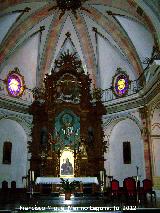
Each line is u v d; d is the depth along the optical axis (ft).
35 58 80.53
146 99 68.44
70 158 72.38
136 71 74.02
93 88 81.35
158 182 62.69
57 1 69.97
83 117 77.30
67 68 80.23
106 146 76.23
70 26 78.48
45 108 77.36
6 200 55.83
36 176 72.90
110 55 79.77
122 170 74.59
